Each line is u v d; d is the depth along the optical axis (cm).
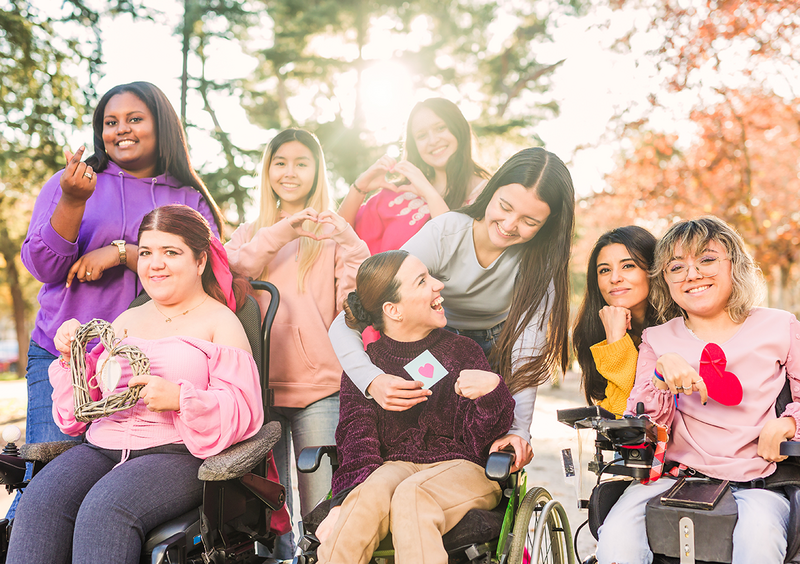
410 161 385
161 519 233
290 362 333
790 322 258
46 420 296
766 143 1566
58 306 304
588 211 1805
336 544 222
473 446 254
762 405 249
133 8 1138
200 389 256
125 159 320
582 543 409
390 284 270
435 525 223
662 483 246
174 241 271
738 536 215
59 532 232
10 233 1973
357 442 255
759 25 1295
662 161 1568
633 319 307
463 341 279
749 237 1497
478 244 306
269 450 252
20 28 1062
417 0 1470
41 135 1109
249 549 255
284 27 1379
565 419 296
